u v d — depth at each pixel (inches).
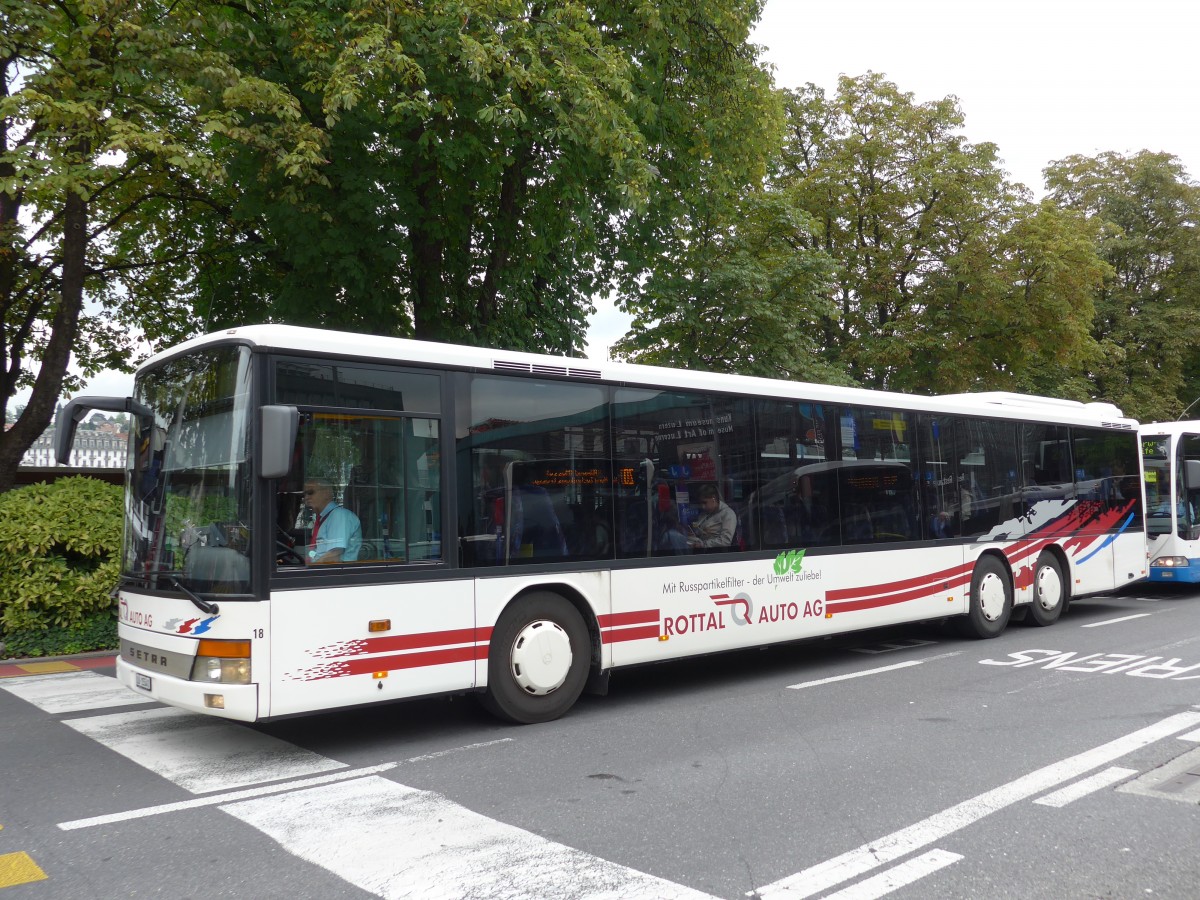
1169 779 223.0
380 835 189.8
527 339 649.0
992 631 461.7
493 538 281.3
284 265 610.5
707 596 335.6
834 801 209.6
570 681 298.7
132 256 698.2
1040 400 523.2
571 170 551.5
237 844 185.5
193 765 246.2
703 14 602.9
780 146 705.6
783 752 252.8
